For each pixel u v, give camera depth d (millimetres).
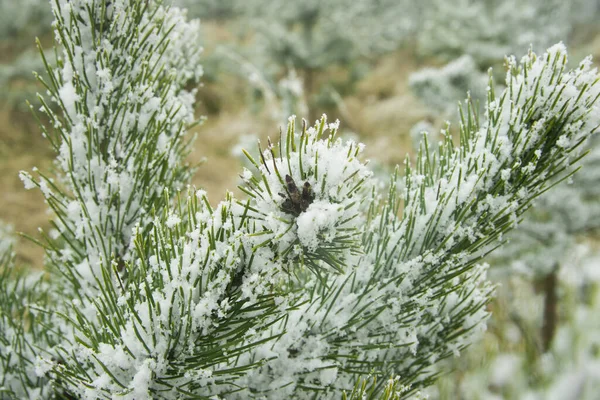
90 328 479
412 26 6691
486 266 571
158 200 543
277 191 425
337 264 452
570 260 1693
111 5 522
